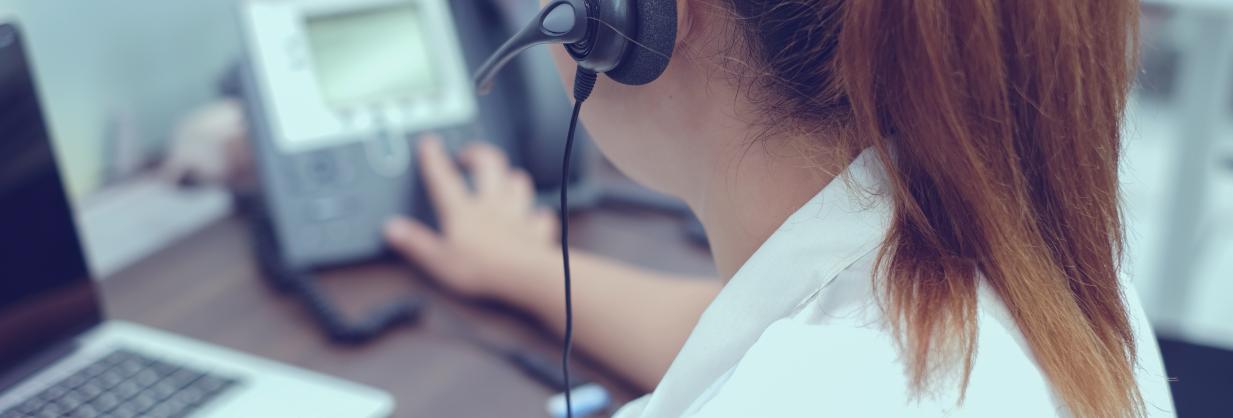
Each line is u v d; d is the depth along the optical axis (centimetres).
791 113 37
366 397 67
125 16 101
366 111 94
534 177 103
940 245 34
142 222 98
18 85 68
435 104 97
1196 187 152
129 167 103
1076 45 34
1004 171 34
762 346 34
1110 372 36
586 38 40
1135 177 50
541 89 98
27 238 70
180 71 110
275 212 90
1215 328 173
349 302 84
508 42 46
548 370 71
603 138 46
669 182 45
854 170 36
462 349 75
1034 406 31
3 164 68
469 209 89
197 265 91
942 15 32
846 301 34
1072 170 36
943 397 31
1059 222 36
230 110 105
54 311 73
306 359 74
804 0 34
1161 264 159
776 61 36
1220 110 148
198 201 103
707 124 40
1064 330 34
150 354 73
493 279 82
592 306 75
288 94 91
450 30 98
